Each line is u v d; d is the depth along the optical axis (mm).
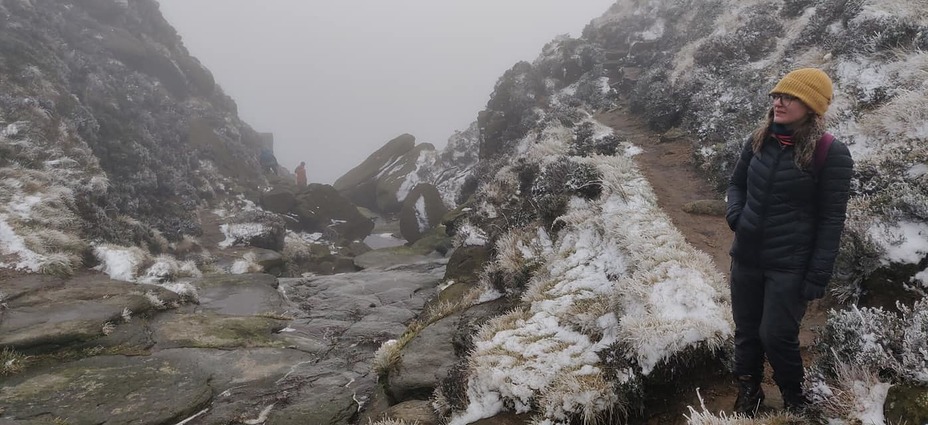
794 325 3182
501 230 9867
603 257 6406
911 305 4207
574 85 20734
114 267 11516
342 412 6512
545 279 6797
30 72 16500
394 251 19984
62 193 13047
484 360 5137
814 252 3025
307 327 10383
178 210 19109
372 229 26547
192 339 8977
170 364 7859
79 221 12703
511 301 7391
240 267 15977
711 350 4340
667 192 8609
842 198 2943
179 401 6691
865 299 4559
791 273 3119
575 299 5871
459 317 7582
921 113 6207
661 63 16234
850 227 4926
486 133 23109
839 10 10414
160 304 10219
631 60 19516
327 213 24641
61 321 8641
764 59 12016
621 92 17578
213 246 17953
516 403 4703
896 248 4441
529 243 8195
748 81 11133
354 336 9719
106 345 8406
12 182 12312
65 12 25109
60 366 7617
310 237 23062
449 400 5227
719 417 3676
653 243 5875
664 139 11391
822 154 2973
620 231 6336
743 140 8656
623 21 23641
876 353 3281
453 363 6391
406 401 5973
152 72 28469
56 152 14430
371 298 12578
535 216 9000
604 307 5398
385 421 5332
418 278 14438
